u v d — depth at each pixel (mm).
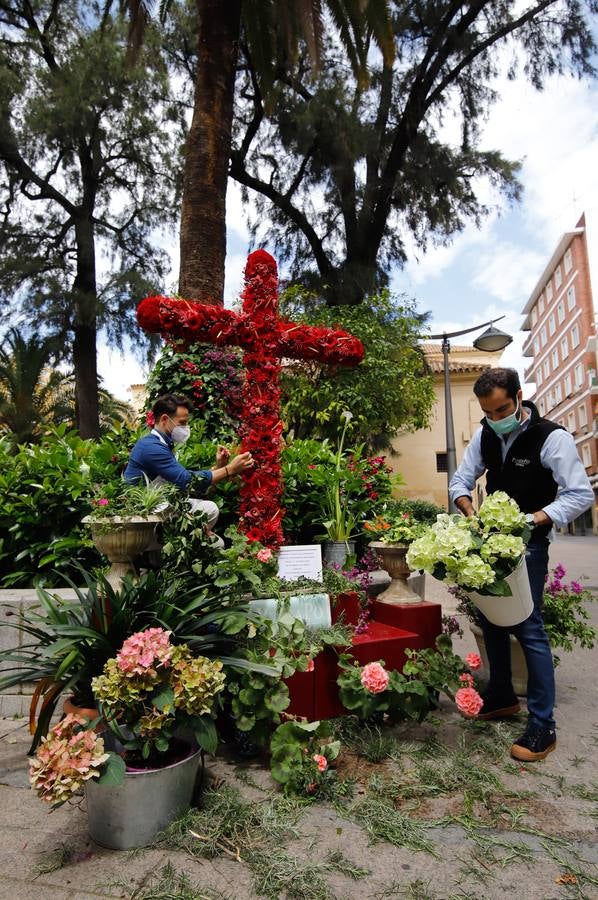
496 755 2805
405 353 11320
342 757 2771
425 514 7137
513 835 2172
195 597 2742
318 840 2137
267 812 2273
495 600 2768
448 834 2182
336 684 3012
